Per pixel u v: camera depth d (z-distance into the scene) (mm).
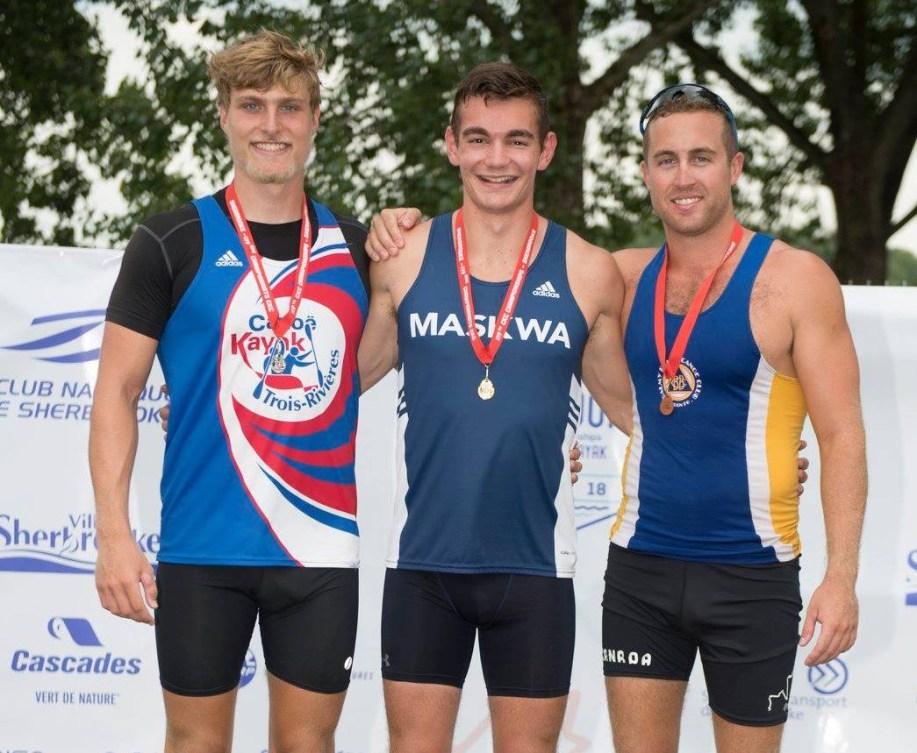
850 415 2838
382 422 3990
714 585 2900
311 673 2805
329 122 8055
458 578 2848
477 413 2822
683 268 2992
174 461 2844
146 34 8305
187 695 2787
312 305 2855
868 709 3912
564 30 9781
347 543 2875
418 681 2875
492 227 2939
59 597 3840
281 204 2906
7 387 3824
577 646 3980
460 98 2949
